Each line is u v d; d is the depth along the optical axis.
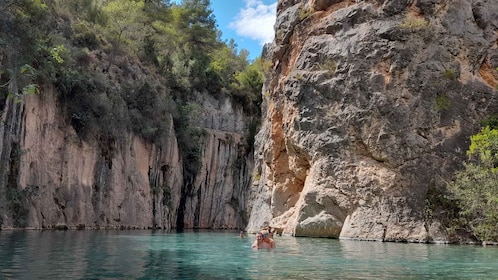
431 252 15.04
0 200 27.55
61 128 34.06
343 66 23.62
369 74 22.75
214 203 52.53
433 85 22.00
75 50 39.69
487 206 17.97
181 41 62.34
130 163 40.06
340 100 23.31
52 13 39.94
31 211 29.94
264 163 32.75
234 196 54.34
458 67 22.39
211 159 52.84
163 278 8.98
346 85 23.25
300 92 24.66
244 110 60.12
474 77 22.41
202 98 56.75
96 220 35.62
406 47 22.53
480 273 10.28
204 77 57.31
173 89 52.78
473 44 22.88
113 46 44.84
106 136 37.44
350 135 22.64
